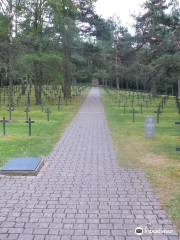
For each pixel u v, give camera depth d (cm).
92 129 2006
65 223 686
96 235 636
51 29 3888
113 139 1652
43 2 3622
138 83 8025
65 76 4797
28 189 894
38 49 3641
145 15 4625
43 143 1545
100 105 4072
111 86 9406
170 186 915
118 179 984
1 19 2925
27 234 639
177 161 1198
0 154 1300
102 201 805
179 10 3697
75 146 1479
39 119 2541
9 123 2277
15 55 3319
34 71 3694
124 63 7419
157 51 3872
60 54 3953
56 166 1134
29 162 1126
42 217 714
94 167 1121
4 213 736
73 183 946
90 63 5894
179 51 3369
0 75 4353
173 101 4584
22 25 3516
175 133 1858
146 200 811
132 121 2417
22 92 5022
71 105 4019
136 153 1334
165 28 3753
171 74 3603
